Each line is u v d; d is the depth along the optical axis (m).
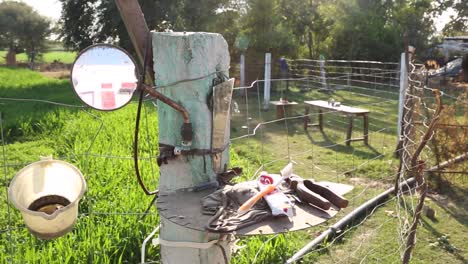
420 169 4.23
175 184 2.11
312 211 1.90
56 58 55.56
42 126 10.01
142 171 5.88
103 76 1.86
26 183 1.97
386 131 10.52
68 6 26.53
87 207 4.84
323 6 25.72
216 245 2.12
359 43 22.70
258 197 1.88
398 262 4.28
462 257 4.48
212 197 1.93
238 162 7.29
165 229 2.13
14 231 4.38
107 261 3.67
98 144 7.50
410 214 5.43
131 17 2.04
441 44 25.84
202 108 2.03
